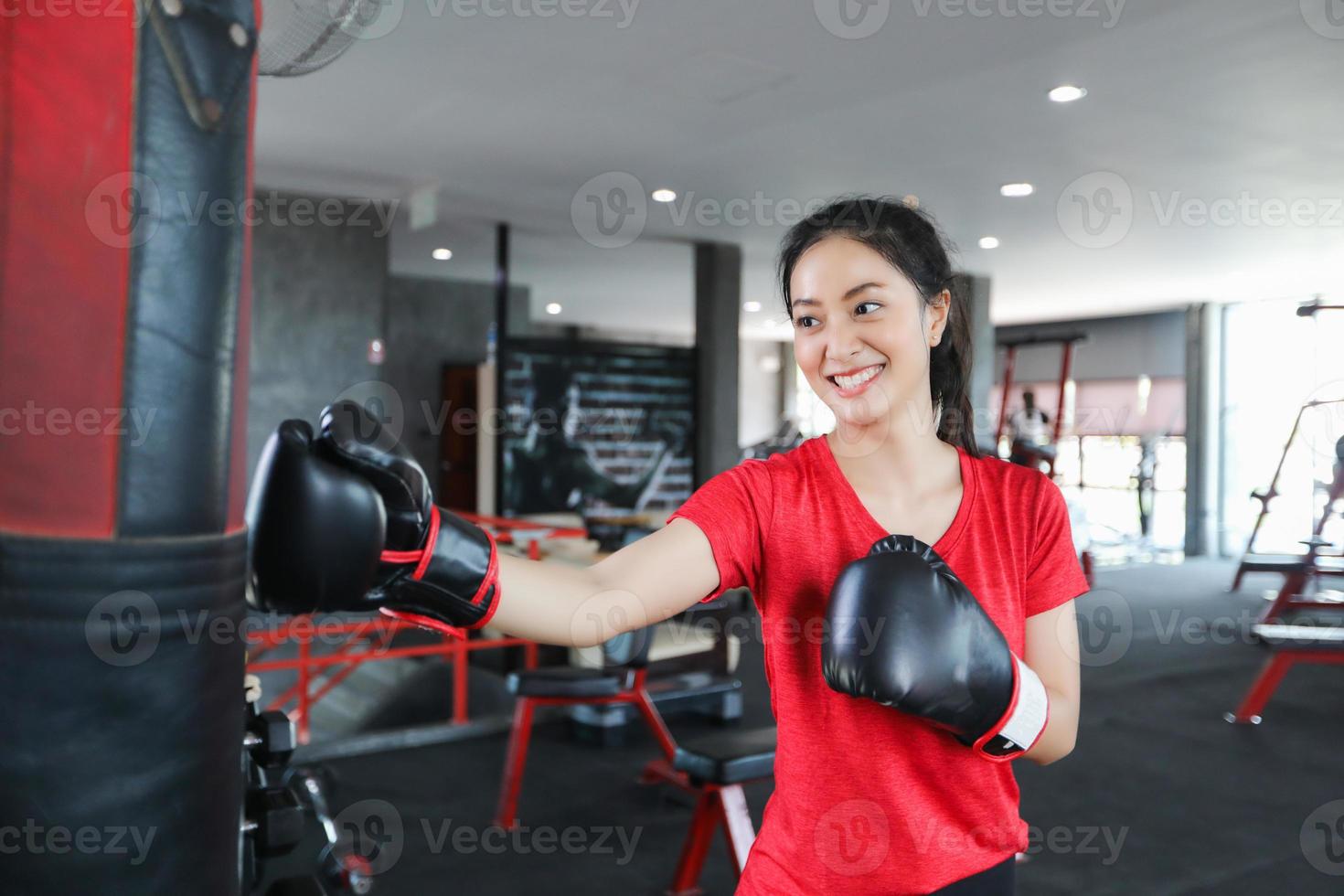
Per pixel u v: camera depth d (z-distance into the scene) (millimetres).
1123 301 11453
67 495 796
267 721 1760
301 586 741
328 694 6309
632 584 1015
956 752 1041
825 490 1114
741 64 4117
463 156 5543
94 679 793
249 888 1656
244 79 843
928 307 1100
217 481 845
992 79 4305
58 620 791
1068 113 4805
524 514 7488
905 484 1114
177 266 802
